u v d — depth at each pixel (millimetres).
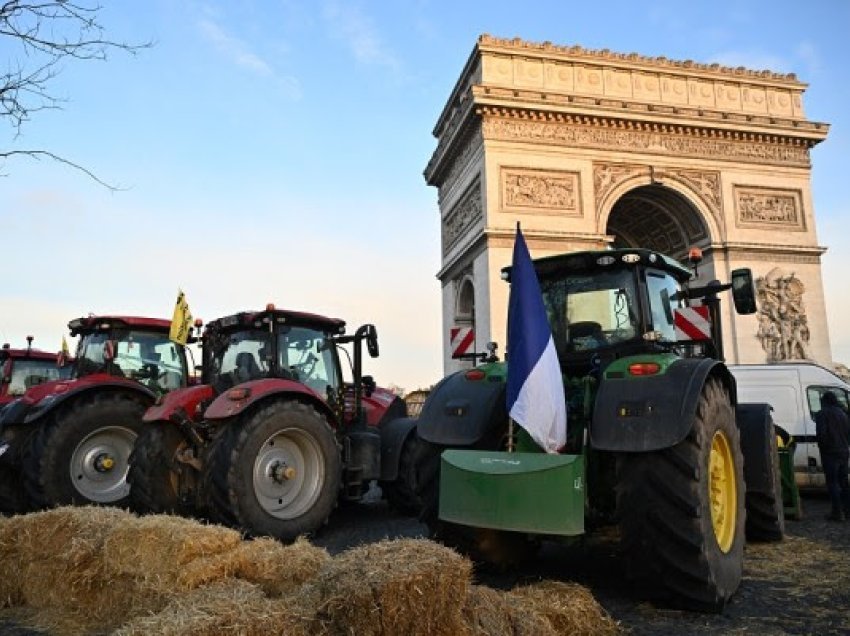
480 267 28328
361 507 11266
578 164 28984
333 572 3541
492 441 5988
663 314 6641
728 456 5738
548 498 4871
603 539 7555
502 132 28375
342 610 3344
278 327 9219
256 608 3520
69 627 4914
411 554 3617
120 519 5473
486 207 27609
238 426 7586
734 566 5395
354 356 9906
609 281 6504
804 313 30391
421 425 6180
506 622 3904
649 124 30047
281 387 7945
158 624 3367
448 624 3508
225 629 3311
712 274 30234
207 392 8773
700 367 5332
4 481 9500
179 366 11117
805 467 13336
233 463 7332
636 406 5098
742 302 7129
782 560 6938
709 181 30875
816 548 7566
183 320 9477
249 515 7340
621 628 4645
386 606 3305
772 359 29469
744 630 4629
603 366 6047
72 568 5172
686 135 30812
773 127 31281
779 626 4723
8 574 5523
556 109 28641
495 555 6078
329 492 8117
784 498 10328
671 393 5102
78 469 9039
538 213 28000
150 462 8109
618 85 30500
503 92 27953
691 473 4887
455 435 5867
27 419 8938
